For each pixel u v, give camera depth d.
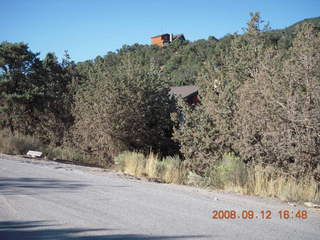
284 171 9.77
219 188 10.19
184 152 13.69
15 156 14.89
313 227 5.82
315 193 8.52
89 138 18.25
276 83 9.91
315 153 9.09
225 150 12.56
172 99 19.83
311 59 9.80
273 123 9.65
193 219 5.93
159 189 8.72
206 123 13.28
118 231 5.12
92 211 6.14
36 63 22.95
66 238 4.77
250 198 8.23
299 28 15.27
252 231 5.42
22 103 21.58
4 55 21.48
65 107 22.09
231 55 17.78
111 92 17.02
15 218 5.60
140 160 13.45
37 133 22.69
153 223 5.59
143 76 18.58
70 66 25.16
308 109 9.21
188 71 51.56
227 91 12.95
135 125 17.42
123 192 7.95
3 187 7.83
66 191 7.73
